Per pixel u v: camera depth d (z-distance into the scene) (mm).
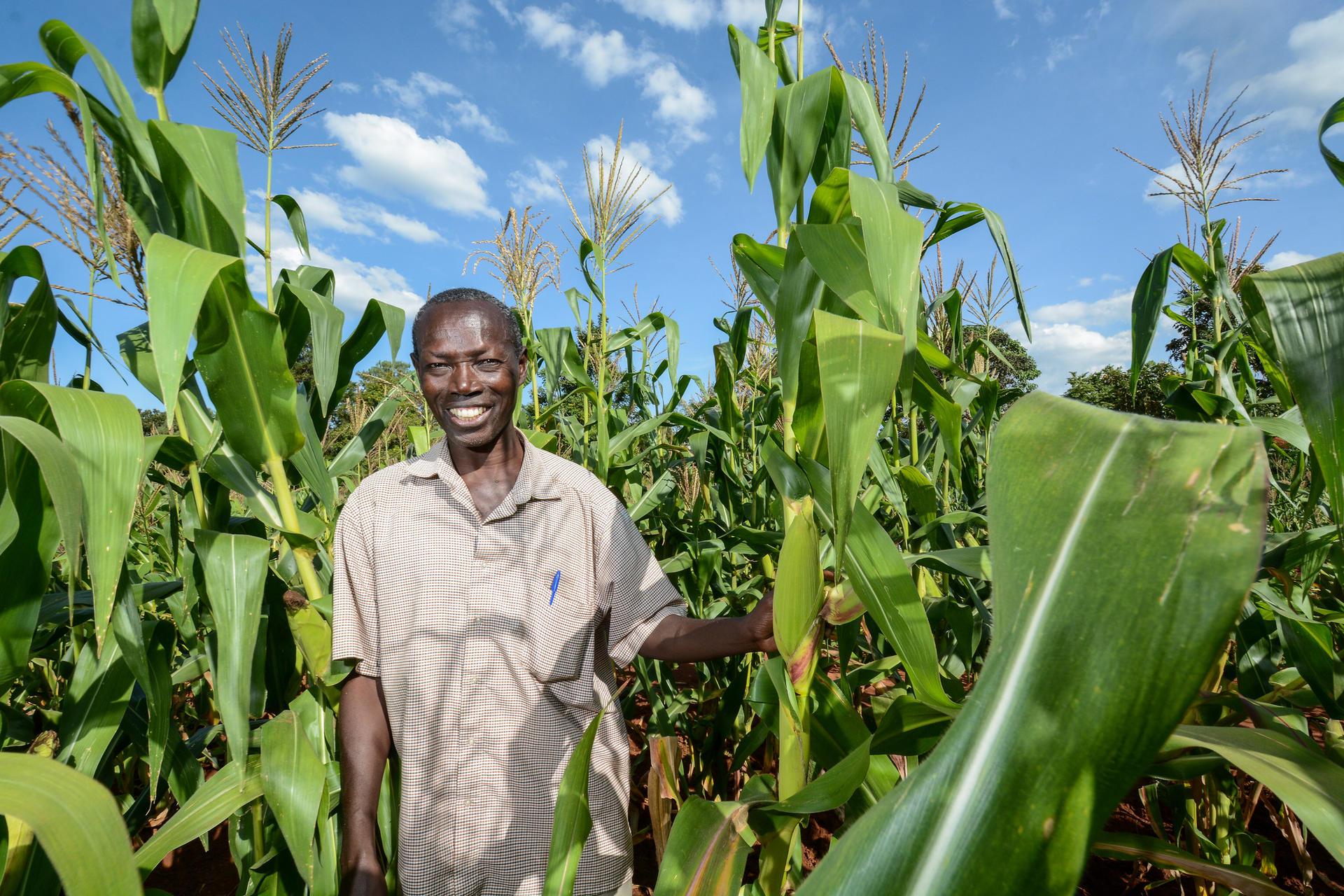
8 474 1282
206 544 1544
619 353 4129
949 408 1397
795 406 1446
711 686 3094
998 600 586
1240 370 2645
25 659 1360
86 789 891
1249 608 2000
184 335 1172
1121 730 485
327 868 1695
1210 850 2266
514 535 1696
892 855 528
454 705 1622
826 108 1623
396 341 1987
